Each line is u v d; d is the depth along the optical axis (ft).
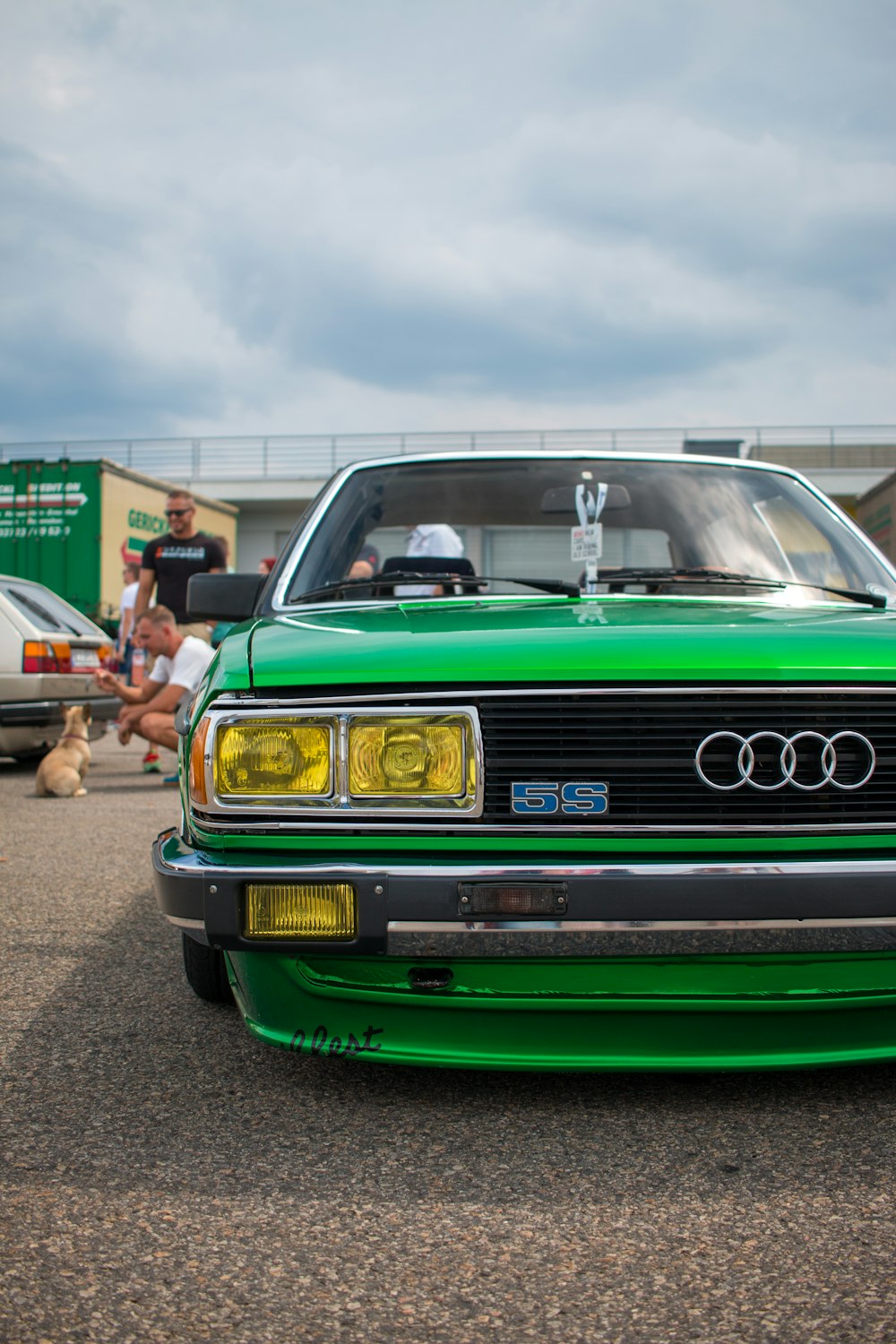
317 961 6.70
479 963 6.42
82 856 16.02
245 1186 5.91
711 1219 5.50
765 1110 6.81
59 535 47.70
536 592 9.50
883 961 6.40
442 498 10.91
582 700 6.40
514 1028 6.54
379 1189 5.86
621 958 6.24
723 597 9.28
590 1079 7.34
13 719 26.02
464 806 6.39
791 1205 5.63
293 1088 7.28
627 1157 6.19
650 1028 6.48
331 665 6.68
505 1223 5.50
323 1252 5.25
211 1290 4.93
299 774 6.53
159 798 22.68
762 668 6.43
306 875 6.36
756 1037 6.48
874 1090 7.10
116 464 48.62
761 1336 4.55
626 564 10.58
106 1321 4.70
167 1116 6.85
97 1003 9.13
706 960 6.30
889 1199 5.68
